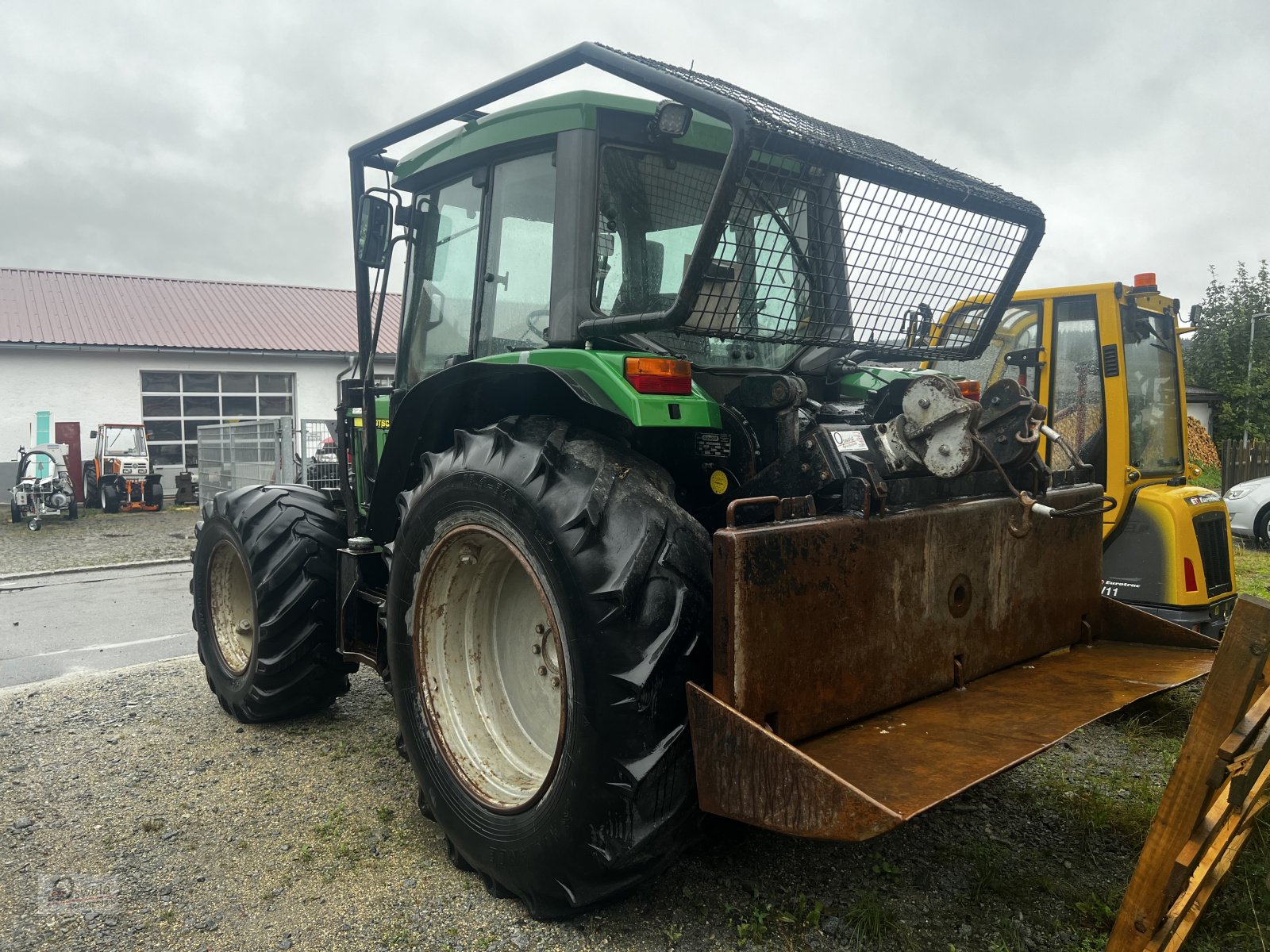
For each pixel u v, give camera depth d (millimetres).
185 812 2984
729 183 2045
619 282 2586
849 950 2129
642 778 1983
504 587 2695
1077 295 4891
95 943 2236
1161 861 1738
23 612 6934
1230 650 1625
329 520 3816
